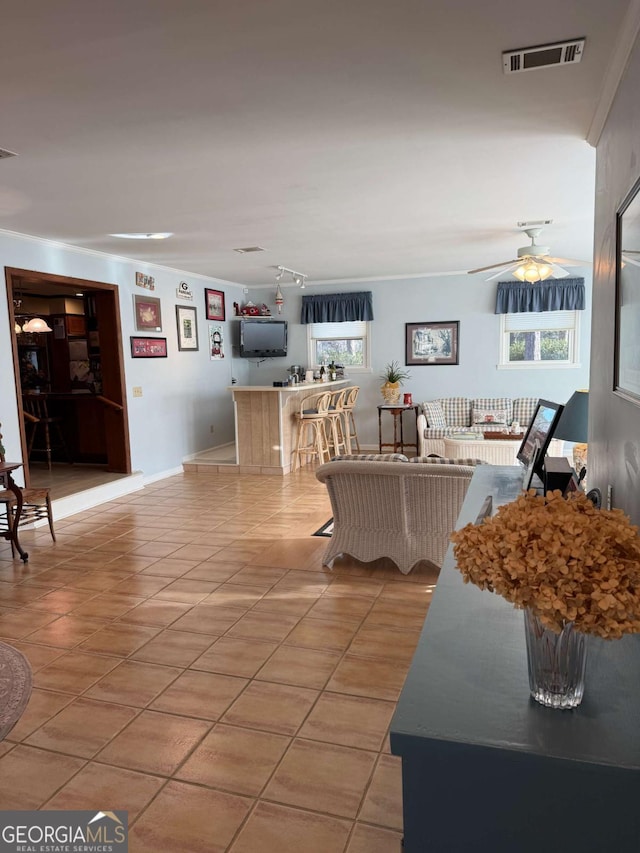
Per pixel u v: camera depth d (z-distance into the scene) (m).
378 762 2.10
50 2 1.76
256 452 7.32
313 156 3.24
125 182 3.65
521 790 0.95
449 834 1.00
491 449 6.45
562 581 0.96
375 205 4.39
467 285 8.23
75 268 5.81
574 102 2.59
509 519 1.08
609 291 2.38
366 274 8.30
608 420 2.36
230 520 5.29
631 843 0.92
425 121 2.79
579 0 1.84
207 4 1.79
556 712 1.04
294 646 2.95
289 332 9.25
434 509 3.76
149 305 6.97
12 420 5.05
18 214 4.40
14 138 2.88
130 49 2.06
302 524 5.11
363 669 2.72
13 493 4.43
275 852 1.73
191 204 4.23
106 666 2.80
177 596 3.61
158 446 7.17
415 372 8.62
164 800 1.94
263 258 6.72
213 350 8.47
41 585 3.83
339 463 3.73
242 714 2.40
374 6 1.83
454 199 4.25
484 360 8.29
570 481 2.38
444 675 1.16
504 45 2.11
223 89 2.39
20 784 2.03
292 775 2.04
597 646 1.28
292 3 1.80
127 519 5.40
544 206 4.48
